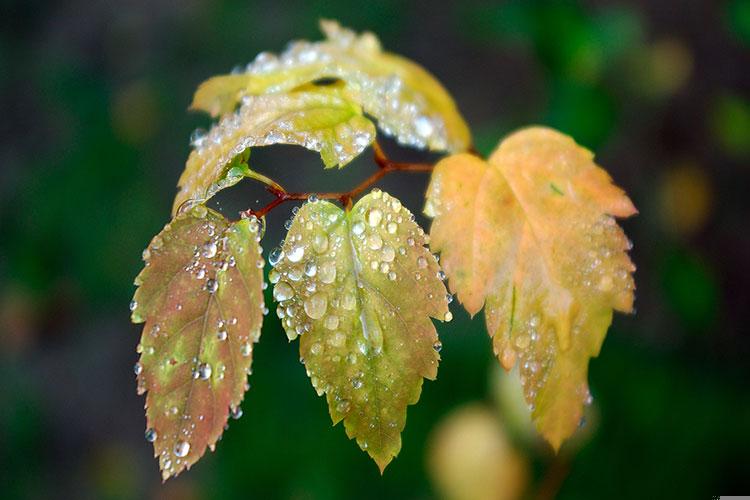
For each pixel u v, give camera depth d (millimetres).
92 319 584
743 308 452
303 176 578
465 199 185
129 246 587
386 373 174
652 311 466
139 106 639
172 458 172
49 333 583
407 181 563
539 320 182
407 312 175
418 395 175
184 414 173
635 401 432
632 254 461
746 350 451
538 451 333
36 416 547
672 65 416
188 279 175
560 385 182
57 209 614
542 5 342
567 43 342
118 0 723
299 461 449
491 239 183
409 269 176
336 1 644
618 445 417
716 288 395
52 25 731
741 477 404
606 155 459
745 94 450
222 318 174
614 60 386
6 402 553
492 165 190
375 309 175
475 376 453
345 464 442
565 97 344
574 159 191
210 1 680
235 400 172
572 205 187
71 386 561
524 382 181
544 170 190
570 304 183
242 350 172
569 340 183
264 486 446
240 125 183
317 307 174
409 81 214
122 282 581
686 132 455
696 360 452
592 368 447
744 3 367
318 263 175
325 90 189
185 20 683
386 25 626
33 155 653
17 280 589
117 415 550
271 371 488
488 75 597
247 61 638
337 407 173
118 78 673
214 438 172
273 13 661
